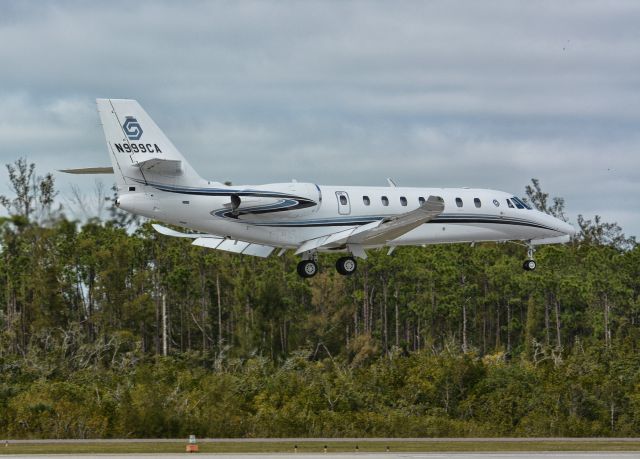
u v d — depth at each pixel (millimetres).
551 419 109312
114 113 99312
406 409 113438
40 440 82562
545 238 121062
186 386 107562
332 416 102000
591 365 126250
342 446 75750
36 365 121500
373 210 108625
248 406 106750
